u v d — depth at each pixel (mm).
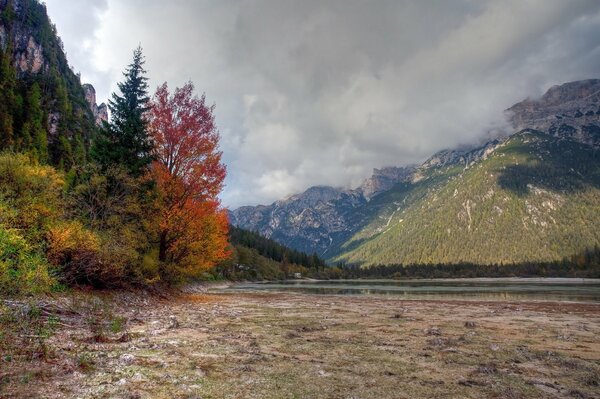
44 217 15625
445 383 6902
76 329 10109
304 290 58594
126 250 18625
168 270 24078
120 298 17812
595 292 52000
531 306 27266
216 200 24422
